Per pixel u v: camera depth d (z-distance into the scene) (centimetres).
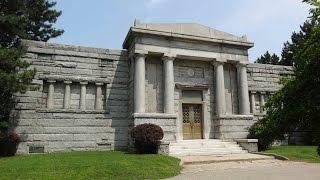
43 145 2350
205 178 1380
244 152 2355
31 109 2373
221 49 2777
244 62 2820
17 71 2336
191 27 2738
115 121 2583
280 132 557
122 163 1573
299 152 2272
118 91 2647
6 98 2180
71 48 2575
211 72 2827
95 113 2538
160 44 2573
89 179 1337
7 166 1531
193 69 2777
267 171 1564
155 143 2161
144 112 2433
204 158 1994
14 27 2436
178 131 2619
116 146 2542
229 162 1933
